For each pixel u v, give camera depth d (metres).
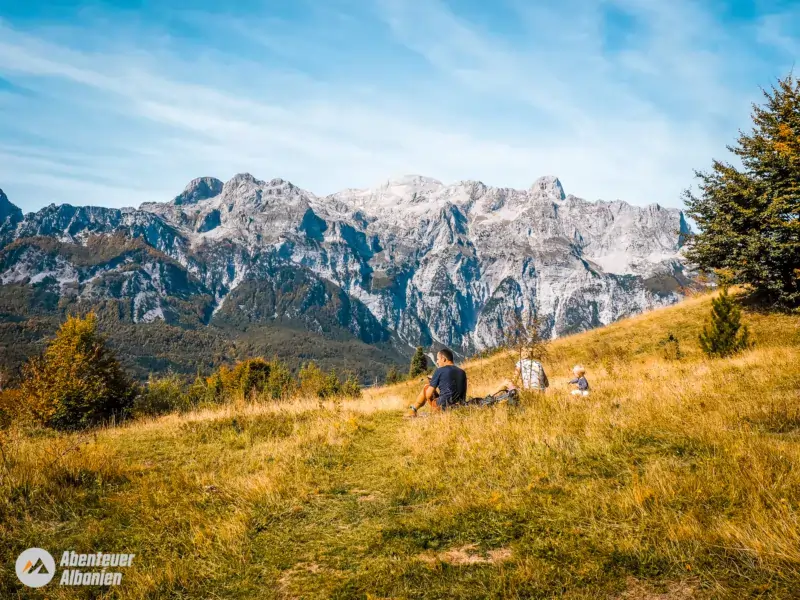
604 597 2.97
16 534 4.71
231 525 4.66
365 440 8.70
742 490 4.11
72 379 20.77
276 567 3.89
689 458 5.29
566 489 4.79
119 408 23.14
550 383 16.58
